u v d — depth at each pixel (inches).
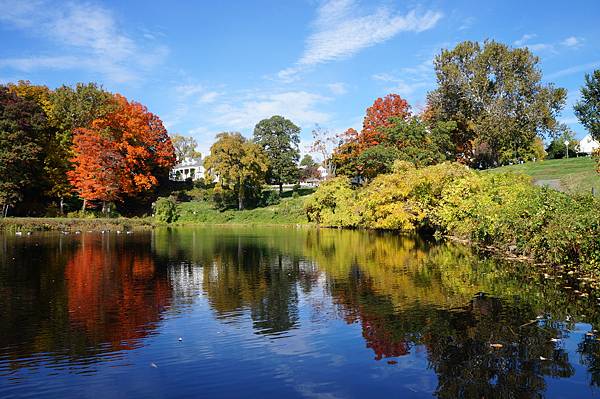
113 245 895.1
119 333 306.5
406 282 459.8
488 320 317.1
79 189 1669.5
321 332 302.0
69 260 666.8
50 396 209.9
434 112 1879.9
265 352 266.4
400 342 277.9
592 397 201.0
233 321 333.4
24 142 1545.3
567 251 474.6
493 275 485.4
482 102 1755.7
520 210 607.5
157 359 256.8
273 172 2333.9
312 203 1615.4
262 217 1819.6
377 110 1962.4
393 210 1066.1
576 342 270.2
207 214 1852.9
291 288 449.4
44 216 1637.6
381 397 204.8
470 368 235.9
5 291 442.3
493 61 1756.9
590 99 831.1
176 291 441.1
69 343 286.0
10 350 272.8
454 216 867.4
